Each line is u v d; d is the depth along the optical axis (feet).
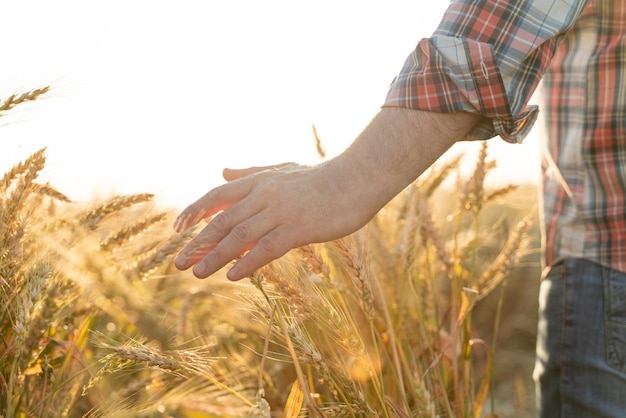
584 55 5.46
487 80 4.30
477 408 6.91
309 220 4.23
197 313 8.29
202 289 8.10
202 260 4.24
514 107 4.42
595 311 5.64
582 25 5.49
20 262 5.42
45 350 5.84
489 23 4.47
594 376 5.65
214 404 6.15
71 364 6.06
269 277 5.08
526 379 11.40
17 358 4.95
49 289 5.23
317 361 4.98
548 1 4.52
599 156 5.45
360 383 6.21
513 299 13.37
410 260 7.14
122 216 6.89
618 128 5.34
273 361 7.48
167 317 7.73
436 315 7.70
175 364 4.95
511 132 4.53
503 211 14.07
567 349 5.80
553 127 5.79
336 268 6.97
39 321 5.15
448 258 7.80
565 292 5.81
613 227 5.52
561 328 5.85
